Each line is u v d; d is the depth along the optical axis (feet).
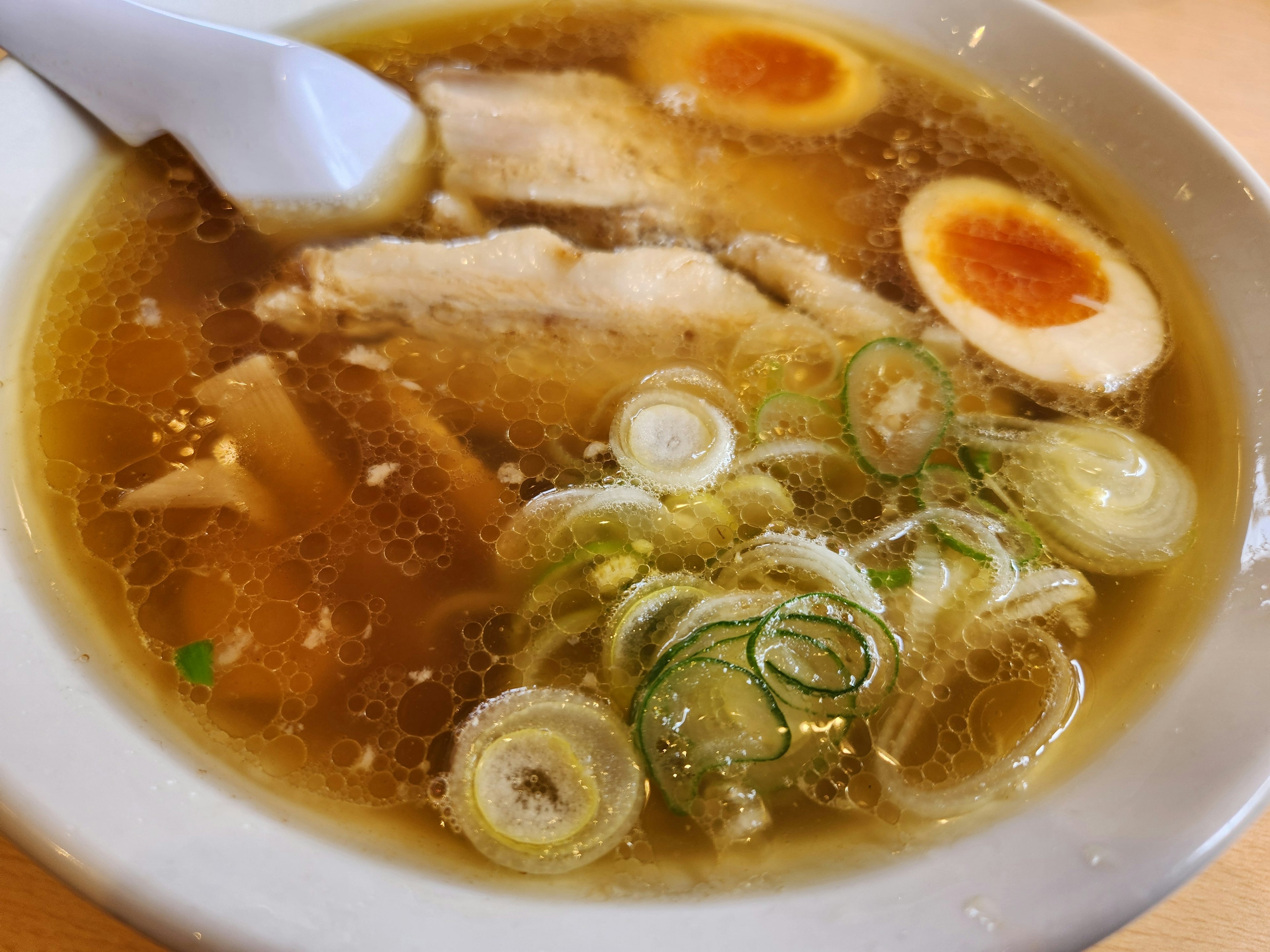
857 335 0.51
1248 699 0.36
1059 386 0.49
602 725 0.39
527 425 0.48
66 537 0.43
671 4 0.65
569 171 0.57
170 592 0.42
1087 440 0.47
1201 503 0.45
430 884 0.34
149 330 0.49
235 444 0.46
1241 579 0.41
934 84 0.62
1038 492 0.45
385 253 0.51
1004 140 0.59
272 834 0.33
